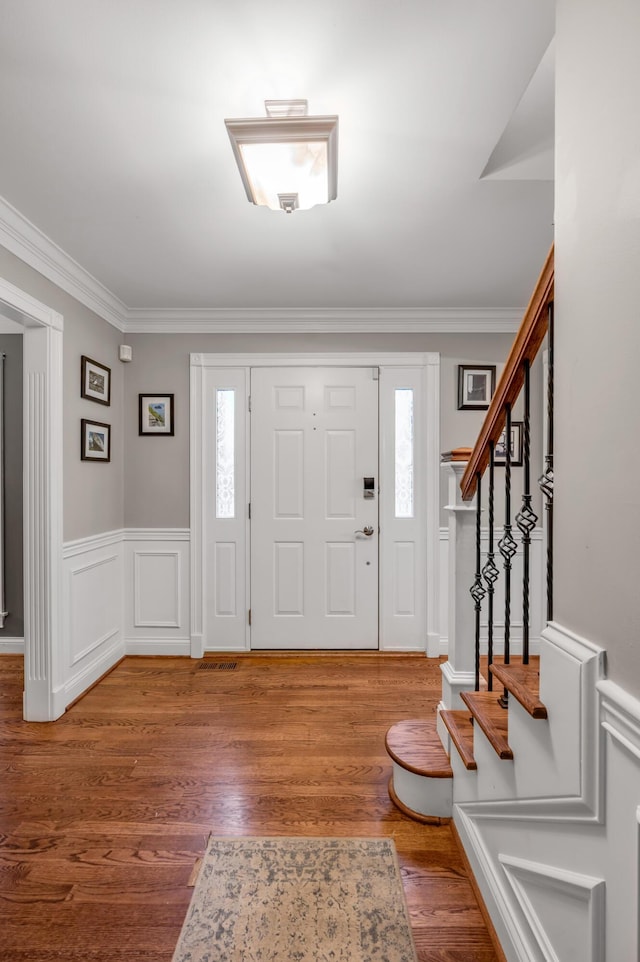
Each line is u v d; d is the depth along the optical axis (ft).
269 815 5.79
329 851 5.17
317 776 6.57
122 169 5.93
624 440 2.52
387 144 5.48
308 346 11.30
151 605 11.28
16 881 4.88
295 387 11.33
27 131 5.25
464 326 11.19
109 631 10.48
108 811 5.88
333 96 4.77
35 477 8.13
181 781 6.46
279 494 11.35
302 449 11.34
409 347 11.28
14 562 11.42
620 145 2.57
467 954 4.10
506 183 6.24
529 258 8.46
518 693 3.64
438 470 11.19
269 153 5.16
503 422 4.83
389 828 5.57
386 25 4.04
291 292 10.02
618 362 2.58
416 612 11.34
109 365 10.56
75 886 4.82
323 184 5.64
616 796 2.53
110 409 10.61
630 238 2.48
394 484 11.34
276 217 7.09
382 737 7.59
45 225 7.28
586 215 2.93
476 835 4.75
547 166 5.95
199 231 7.48
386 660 10.92
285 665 10.63
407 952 4.05
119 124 5.16
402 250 8.14
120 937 4.29
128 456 11.29
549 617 3.99
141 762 6.91
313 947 4.09
